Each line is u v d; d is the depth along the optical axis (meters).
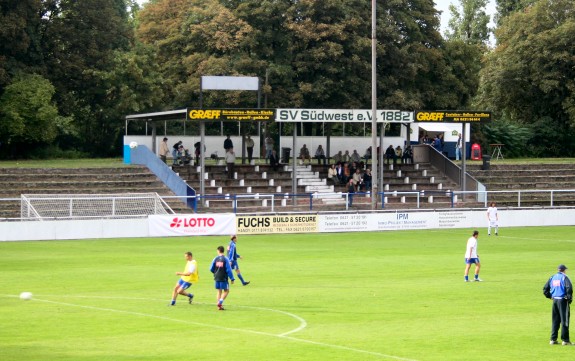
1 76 86.94
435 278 42.53
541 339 28.05
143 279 42.00
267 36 94.88
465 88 106.38
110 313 32.81
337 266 47.12
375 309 33.69
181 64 98.38
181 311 33.31
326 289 38.97
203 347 26.70
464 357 25.36
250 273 44.38
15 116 86.00
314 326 30.25
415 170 86.81
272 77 94.19
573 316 33.12
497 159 102.44
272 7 93.81
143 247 55.72
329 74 95.56
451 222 70.81
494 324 30.61
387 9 99.88
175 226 63.00
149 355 25.47
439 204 78.75
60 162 87.81
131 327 30.05
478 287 39.47
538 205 81.25
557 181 88.38
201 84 76.69
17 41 89.62
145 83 96.75
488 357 25.41
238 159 94.38
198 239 61.22
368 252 53.81
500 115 117.50
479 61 119.38
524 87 105.94
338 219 67.19
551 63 101.38
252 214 64.94
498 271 45.22
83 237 60.97
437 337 28.33
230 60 93.31
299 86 94.06
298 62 94.69
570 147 111.75
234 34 94.00
